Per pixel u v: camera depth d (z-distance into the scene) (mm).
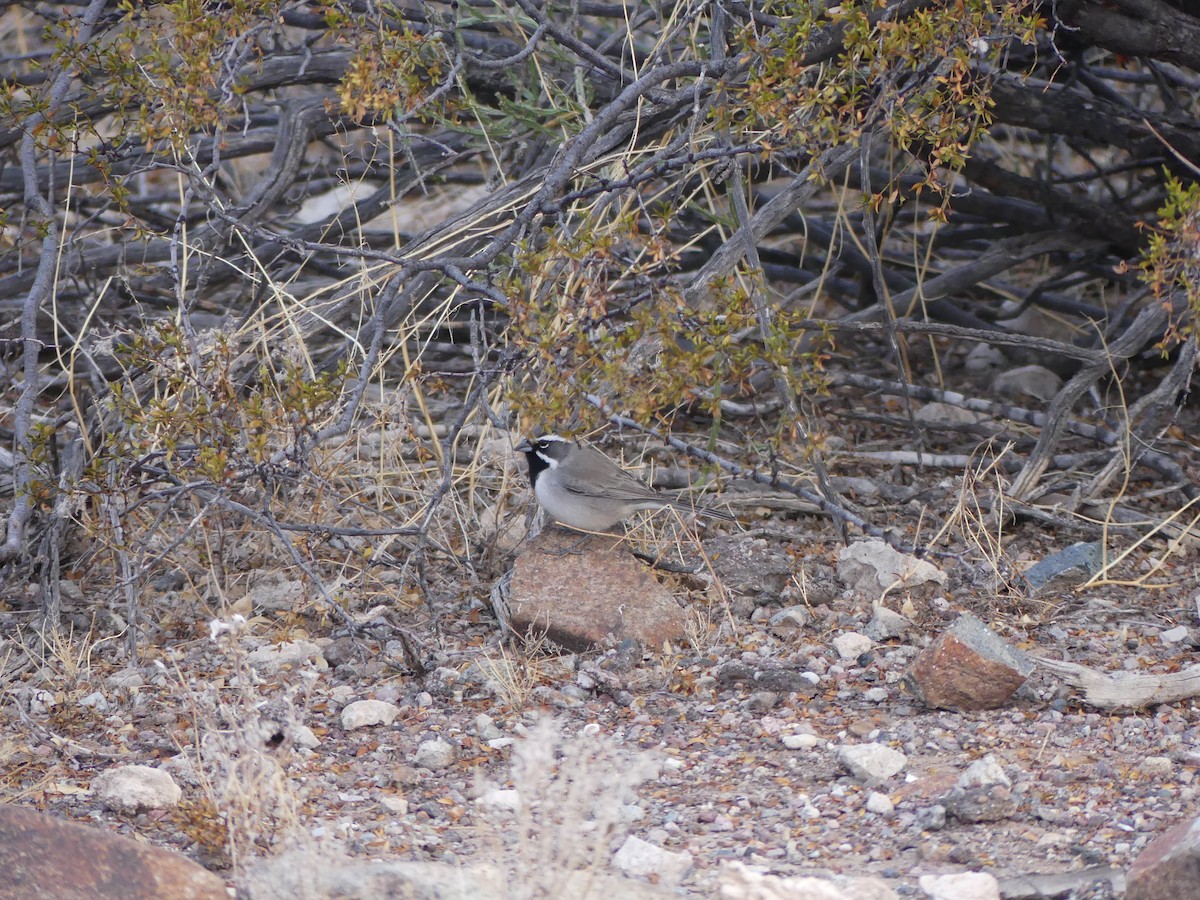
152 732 9102
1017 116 15141
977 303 18500
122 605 11258
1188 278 9008
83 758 8719
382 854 7277
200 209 17594
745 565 11719
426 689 9773
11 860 6441
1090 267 18172
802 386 10945
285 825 7266
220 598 11227
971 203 17234
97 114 14531
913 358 17750
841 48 12016
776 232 18641
